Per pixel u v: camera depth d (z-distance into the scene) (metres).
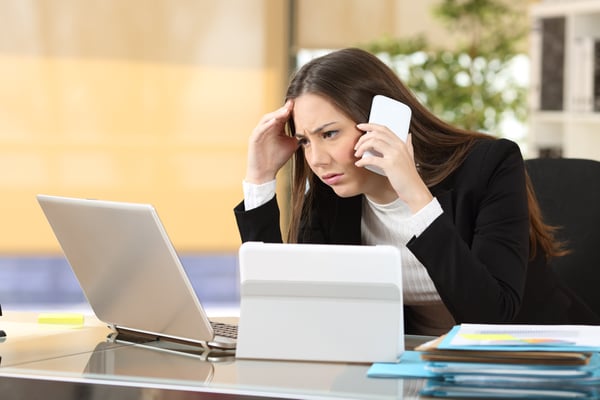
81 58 9.99
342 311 2.52
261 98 10.27
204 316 2.67
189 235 10.34
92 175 10.14
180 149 10.23
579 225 3.85
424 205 2.96
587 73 7.24
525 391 2.19
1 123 9.95
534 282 3.41
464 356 2.28
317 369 2.46
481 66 9.34
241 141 10.30
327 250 2.52
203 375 2.41
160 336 2.92
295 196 3.63
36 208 10.11
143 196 10.22
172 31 10.10
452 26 9.58
